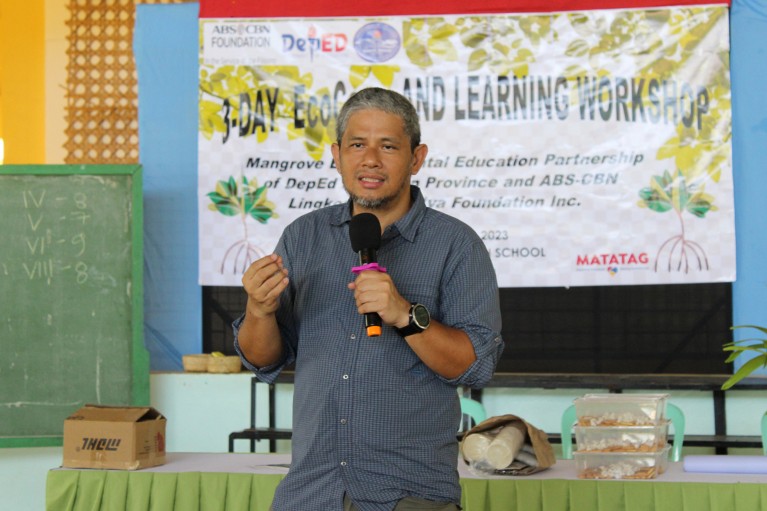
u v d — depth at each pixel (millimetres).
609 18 5418
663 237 5395
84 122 5871
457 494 2238
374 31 5531
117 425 3391
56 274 5062
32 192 5074
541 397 5426
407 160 2234
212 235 5594
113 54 5871
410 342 2053
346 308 2238
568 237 5438
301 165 5566
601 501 3156
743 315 5363
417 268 2236
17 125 5902
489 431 3438
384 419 2158
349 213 2340
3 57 5910
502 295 5473
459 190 5492
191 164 5641
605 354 5410
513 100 5469
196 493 3314
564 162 5441
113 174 5094
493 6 5473
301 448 2225
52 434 5012
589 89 5434
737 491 3102
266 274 2123
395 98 2232
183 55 5648
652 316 5395
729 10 5375
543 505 3193
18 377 5027
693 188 5379
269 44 5570
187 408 5496
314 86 5559
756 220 5367
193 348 5637
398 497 2139
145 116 5660
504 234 5473
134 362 5047
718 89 5363
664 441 3375
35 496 5230
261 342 2262
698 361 5367
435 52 5500
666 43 5391
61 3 5898
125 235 5078
